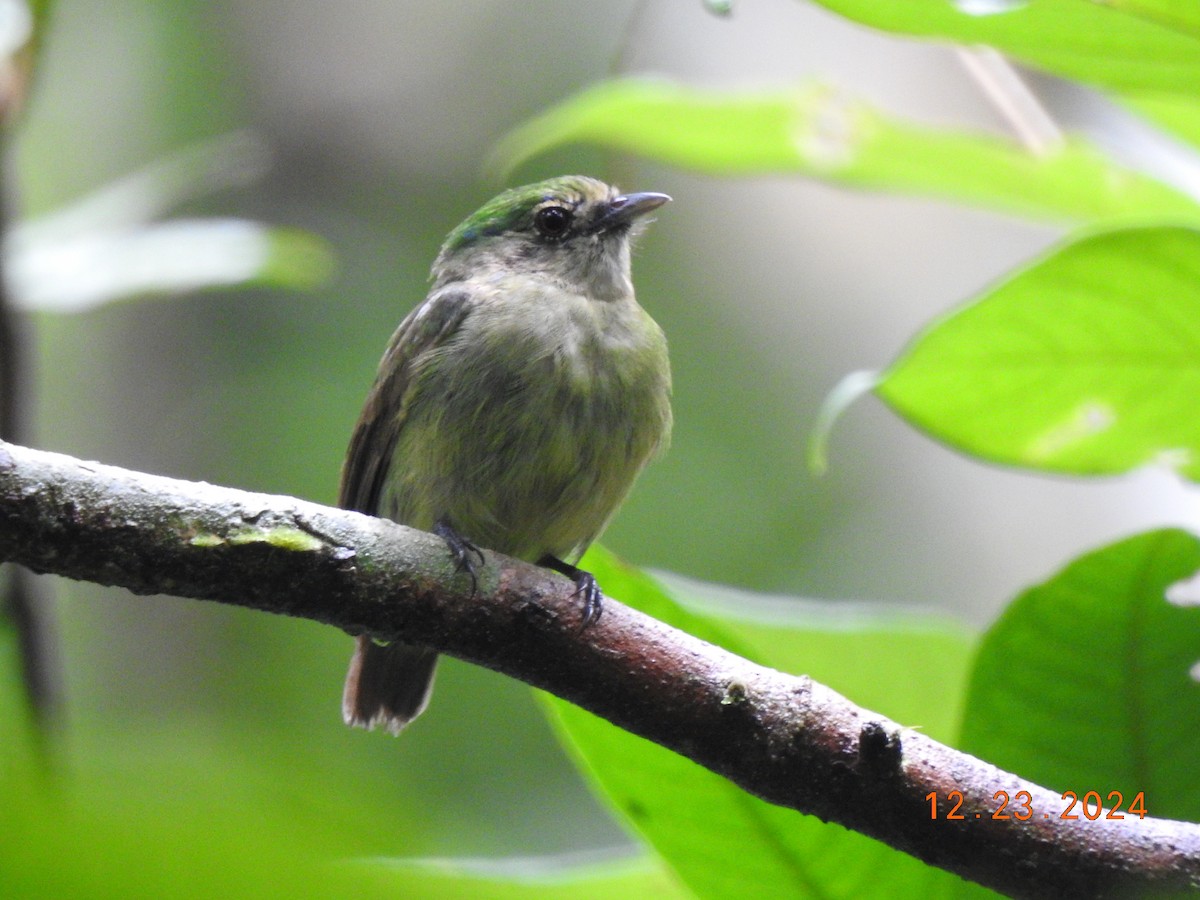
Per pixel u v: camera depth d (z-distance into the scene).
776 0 14.72
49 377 17.38
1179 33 4.82
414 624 5.25
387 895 1.67
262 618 15.99
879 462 17.45
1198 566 4.92
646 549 17.28
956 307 5.80
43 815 1.43
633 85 8.00
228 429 17.34
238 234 10.66
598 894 5.14
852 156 8.11
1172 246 5.50
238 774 1.63
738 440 17.72
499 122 19.31
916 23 4.83
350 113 19.33
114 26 18.88
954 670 6.09
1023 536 15.80
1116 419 6.20
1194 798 5.13
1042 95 8.77
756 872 5.02
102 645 15.82
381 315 18.33
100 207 11.09
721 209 18.34
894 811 4.76
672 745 5.07
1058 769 5.21
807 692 4.96
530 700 15.51
